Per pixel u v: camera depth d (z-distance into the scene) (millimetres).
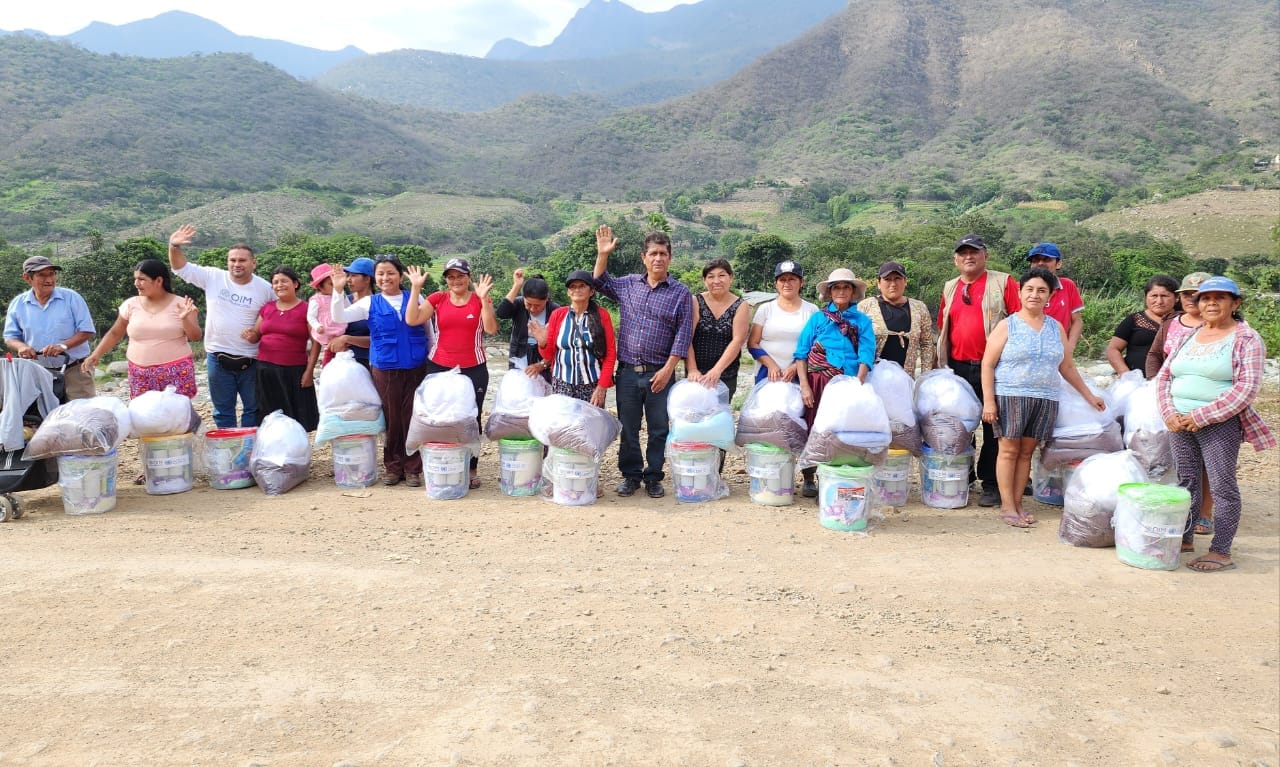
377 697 3369
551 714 3271
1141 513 5199
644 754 3033
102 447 5906
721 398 6559
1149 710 3568
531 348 7340
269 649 3766
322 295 7250
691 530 5805
